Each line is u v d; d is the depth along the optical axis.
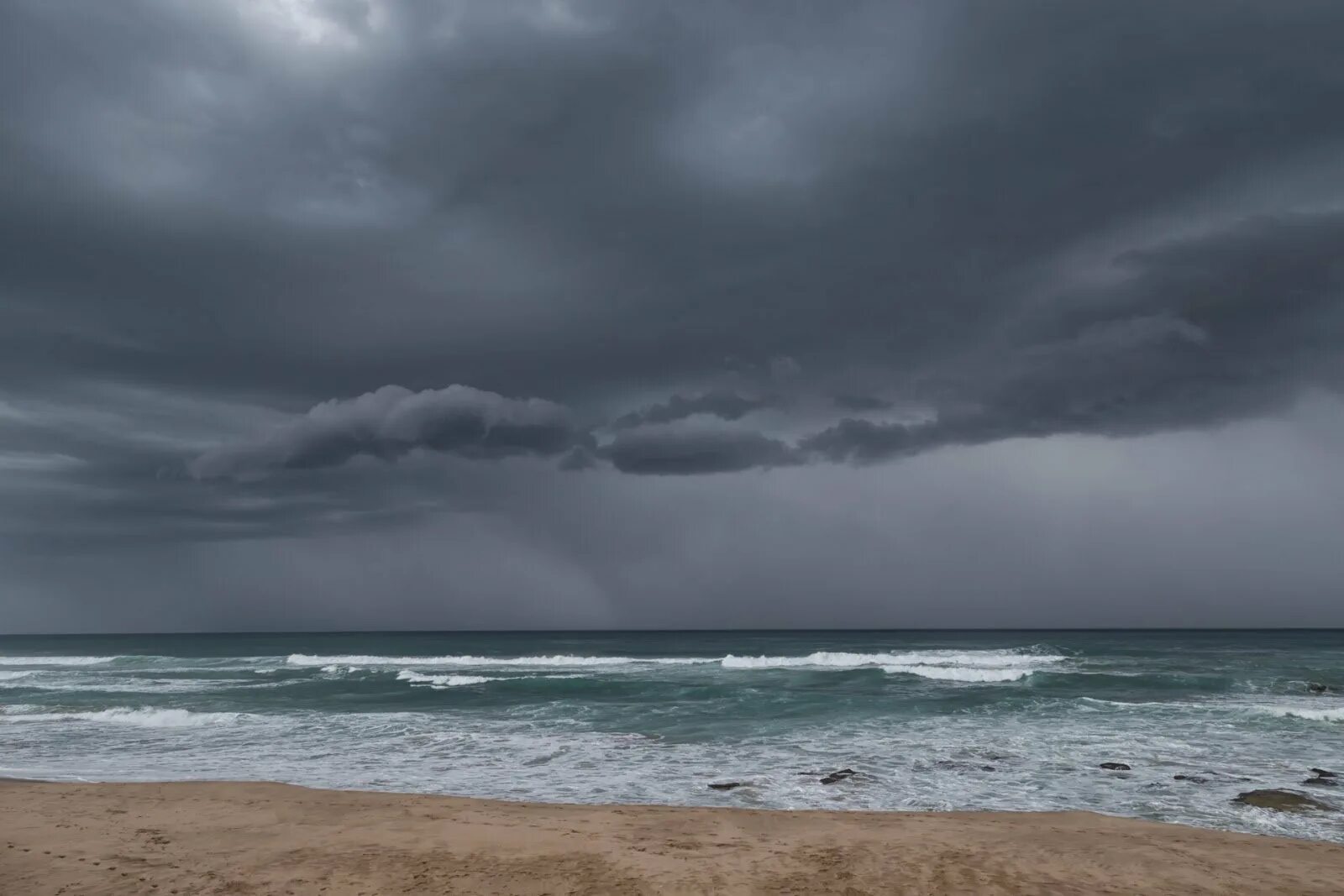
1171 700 23.09
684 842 8.55
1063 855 8.09
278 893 6.84
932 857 8.02
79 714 21.33
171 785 11.60
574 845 8.44
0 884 6.99
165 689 29.00
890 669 33.94
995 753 14.66
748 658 41.12
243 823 9.38
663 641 100.19
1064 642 77.81
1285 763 13.76
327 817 9.70
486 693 26.38
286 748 15.89
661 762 14.16
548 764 14.09
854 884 7.17
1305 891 7.00
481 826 9.24
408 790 12.11
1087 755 14.52
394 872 7.47
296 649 76.25
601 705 22.45
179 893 6.81
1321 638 91.69
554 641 103.50
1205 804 11.03
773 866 7.71
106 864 7.64
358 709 22.41
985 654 45.56
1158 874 7.45
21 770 13.83
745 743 16.05
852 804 11.10
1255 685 26.80
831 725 18.41
